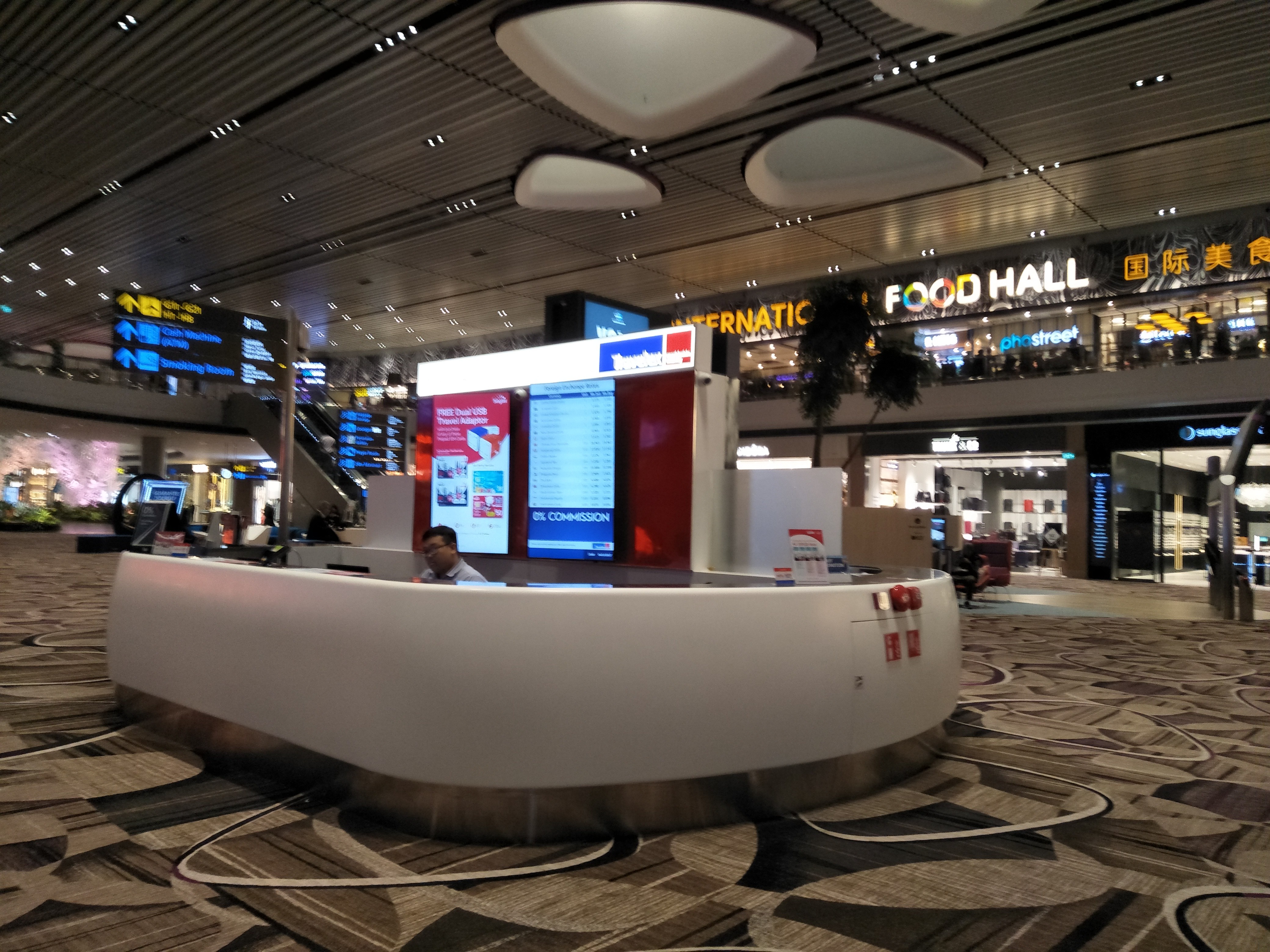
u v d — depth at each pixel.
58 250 19.41
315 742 3.58
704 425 5.35
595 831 3.20
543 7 9.28
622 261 19.12
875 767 3.88
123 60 11.09
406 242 18.09
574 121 12.41
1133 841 3.36
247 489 31.22
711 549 5.30
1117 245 17.69
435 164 14.09
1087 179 14.34
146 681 4.70
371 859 2.99
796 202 14.76
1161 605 13.58
